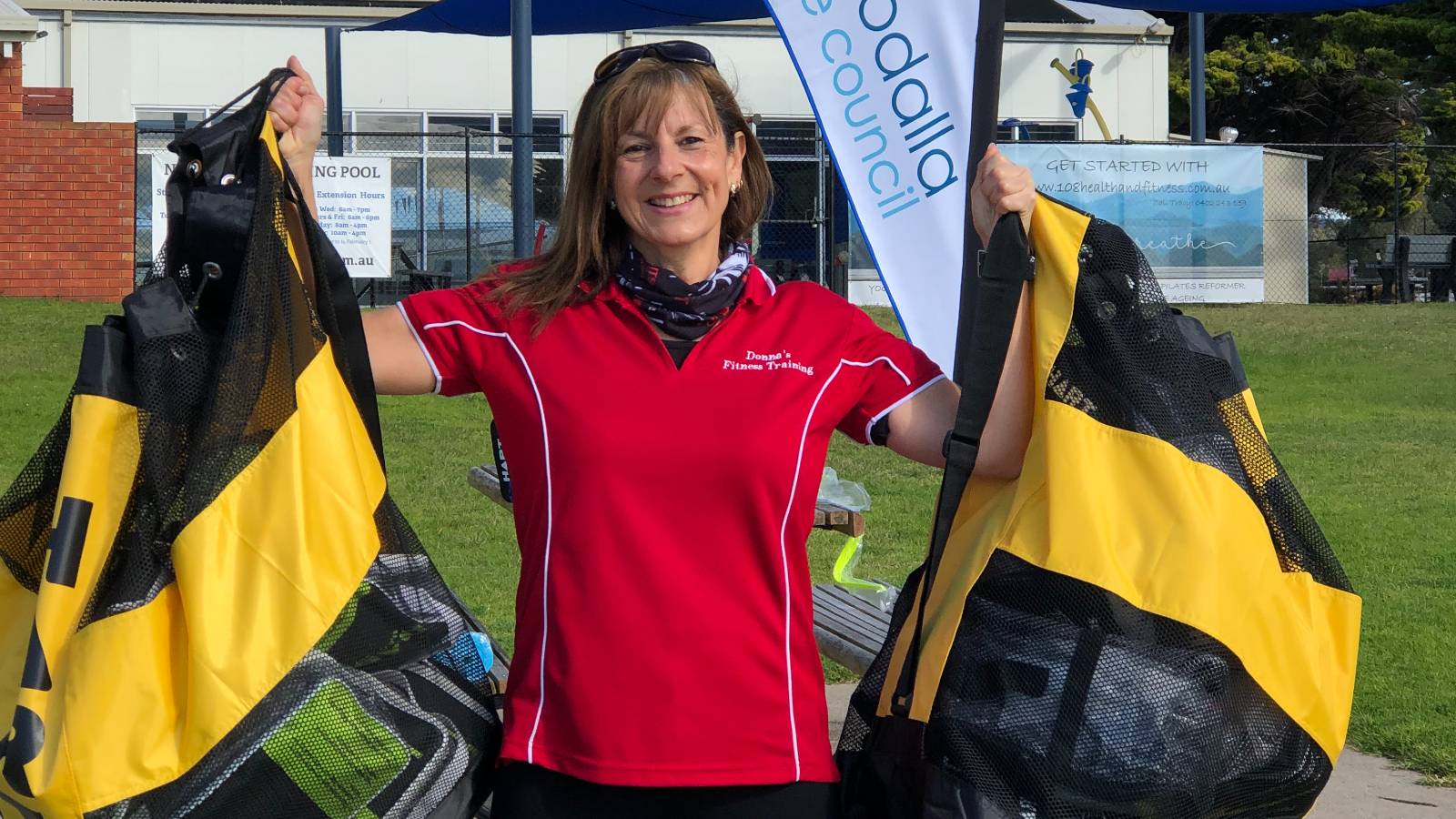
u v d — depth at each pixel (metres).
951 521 2.44
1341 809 4.25
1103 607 2.32
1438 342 17.11
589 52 22.33
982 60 4.43
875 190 5.15
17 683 2.24
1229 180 19.05
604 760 2.26
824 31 5.10
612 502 2.28
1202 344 2.56
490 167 21.67
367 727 2.19
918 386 2.47
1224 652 2.31
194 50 21.31
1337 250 29.20
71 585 2.13
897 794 2.43
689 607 2.27
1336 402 13.88
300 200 2.35
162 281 2.22
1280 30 39.03
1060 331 2.43
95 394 2.19
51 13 20.88
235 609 2.12
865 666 3.64
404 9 21.73
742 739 2.28
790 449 2.31
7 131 16.19
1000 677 2.35
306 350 2.25
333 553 2.18
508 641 5.67
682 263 2.42
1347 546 7.88
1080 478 2.38
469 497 8.81
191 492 2.13
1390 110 37.91
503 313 2.41
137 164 17.48
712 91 2.46
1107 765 2.28
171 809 2.08
